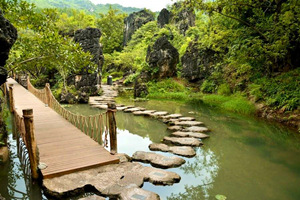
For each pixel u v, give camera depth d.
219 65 16.67
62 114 8.93
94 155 5.00
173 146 6.36
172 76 20.03
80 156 4.93
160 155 5.49
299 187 4.20
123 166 4.68
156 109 12.48
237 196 3.92
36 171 4.24
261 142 6.79
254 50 10.71
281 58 11.03
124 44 45.81
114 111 5.12
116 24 50.16
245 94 12.69
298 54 10.85
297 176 4.64
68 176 4.19
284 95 9.26
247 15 12.70
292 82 9.43
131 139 7.46
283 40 9.53
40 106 10.98
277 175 4.68
